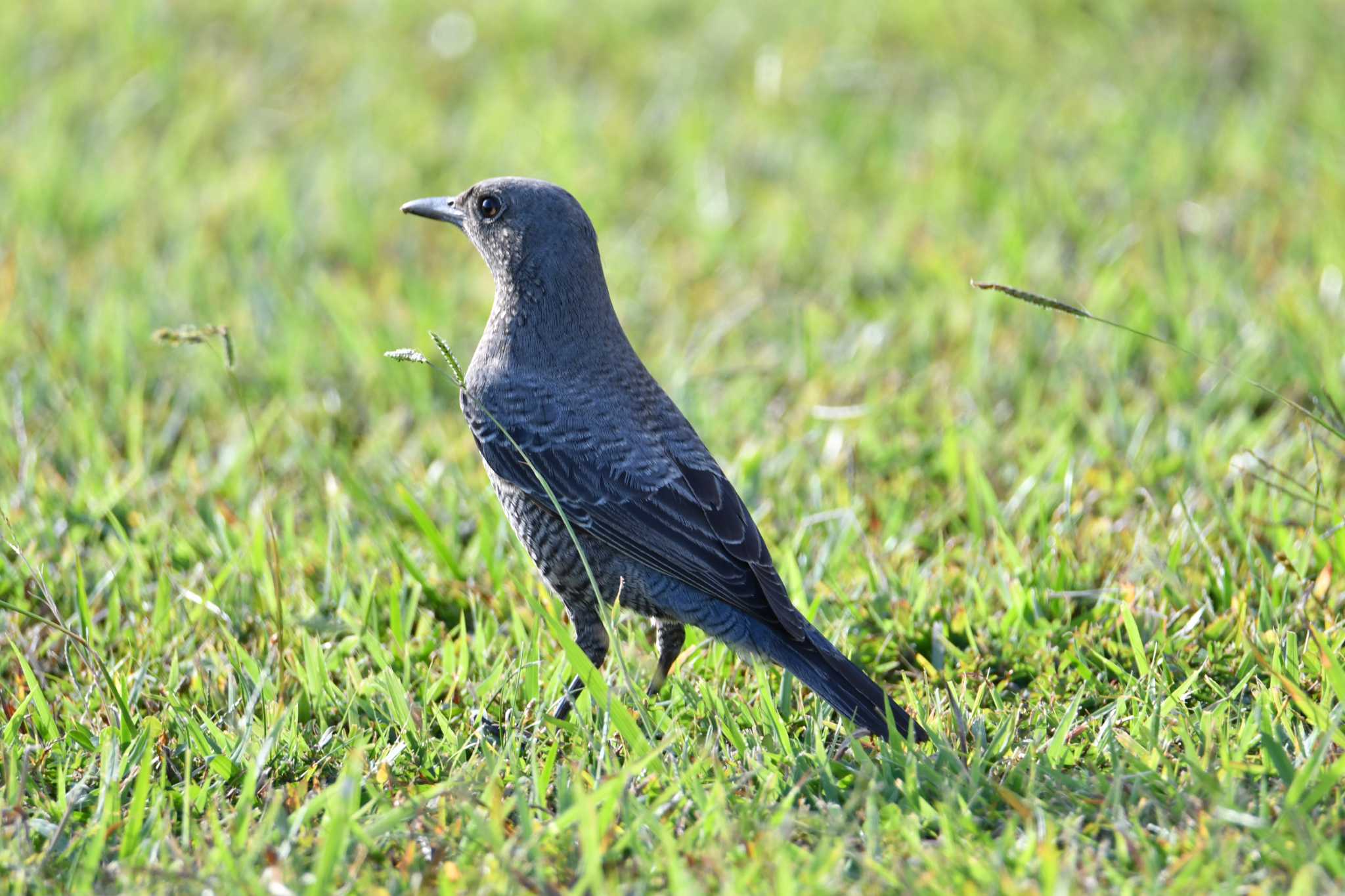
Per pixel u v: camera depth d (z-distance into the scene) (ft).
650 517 29.22
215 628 31.89
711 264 53.16
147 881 21.98
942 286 49.96
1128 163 57.82
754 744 26.66
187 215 56.29
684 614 28.89
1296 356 41.83
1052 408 41.88
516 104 66.44
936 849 22.68
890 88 67.97
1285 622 30.66
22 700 28.84
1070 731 26.40
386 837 23.50
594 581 26.99
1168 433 39.52
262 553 33.83
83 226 55.47
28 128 63.67
